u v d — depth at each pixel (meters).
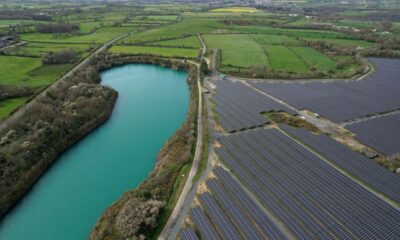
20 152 74.62
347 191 61.28
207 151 77.06
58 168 78.44
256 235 51.12
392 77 130.75
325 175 66.25
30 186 70.75
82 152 85.69
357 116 93.31
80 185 71.81
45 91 113.06
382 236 50.66
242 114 96.31
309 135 83.00
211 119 94.94
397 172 67.31
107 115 106.19
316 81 127.69
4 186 65.56
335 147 76.88
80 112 99.12
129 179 73.81
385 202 58.34
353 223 53.34
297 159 72.19
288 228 52.50
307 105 101.50
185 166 71.31
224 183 64.31
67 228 59.31
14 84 117.50
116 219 55.50
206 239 50.44
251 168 69.12
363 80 127.00
